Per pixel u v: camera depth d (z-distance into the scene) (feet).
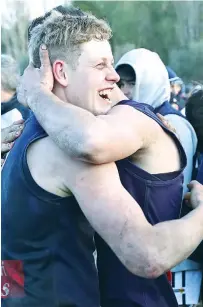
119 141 4.02
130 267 3.97
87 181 4.04
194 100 7.52
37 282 4.29
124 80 8.30
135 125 4.21
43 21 4.60
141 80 8.13
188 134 7.21
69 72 4.42
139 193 4.38
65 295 4.28
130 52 8.54
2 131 5.16
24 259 4.31
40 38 4.51
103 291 4.66
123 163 4.35
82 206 4.05
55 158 4.18
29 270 4.30
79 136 3.93
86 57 4.38
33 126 4.45
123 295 4.58
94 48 4.40
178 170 4.54
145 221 4.04
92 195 4.01
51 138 4.11
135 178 4.36
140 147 4.27
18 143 4.47
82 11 4.67
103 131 3.97
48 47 4.47
